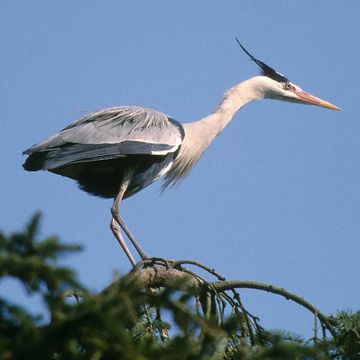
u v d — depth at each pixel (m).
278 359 6.28
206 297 10.52
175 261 11.45
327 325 10.15
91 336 5.82
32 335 5.68
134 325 8.55
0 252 6.00
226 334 6.19
